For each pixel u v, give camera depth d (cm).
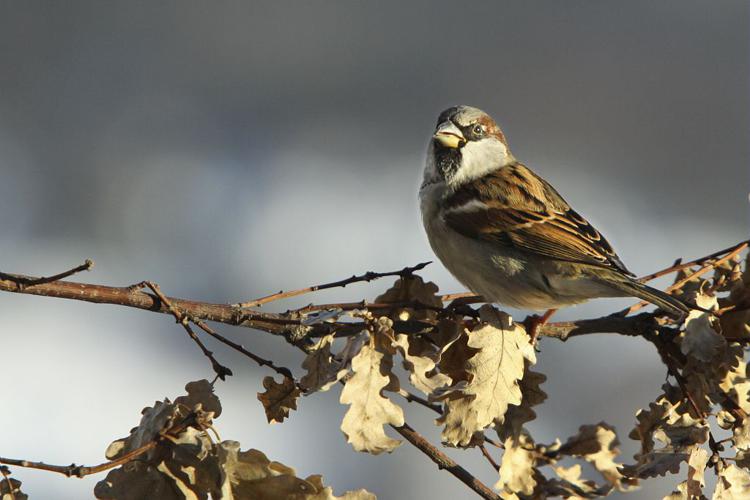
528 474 539
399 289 580
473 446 527
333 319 528
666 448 548
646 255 1426
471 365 526
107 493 445
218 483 443
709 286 603
